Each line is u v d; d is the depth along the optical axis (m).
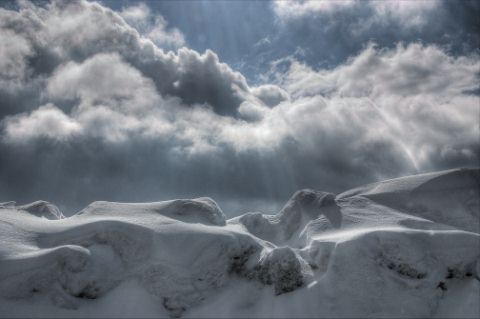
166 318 12.39
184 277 13.09
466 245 13.30
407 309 12.02
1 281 12.25
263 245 14.88
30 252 13.27
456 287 12.86
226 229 15.00
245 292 13.16
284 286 12.77
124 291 12.88
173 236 14.18
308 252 14.03
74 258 12.62
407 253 12.91
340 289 12.36
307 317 11.79
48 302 12.18
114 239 13.95
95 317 12.09
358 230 14.56
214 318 12.38
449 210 16.25
